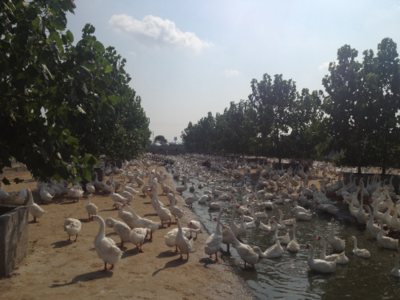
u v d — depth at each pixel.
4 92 6.79
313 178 33.53
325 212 18.34
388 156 26.08
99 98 7.65
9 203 14.70
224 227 10.54
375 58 26.39
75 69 6.74
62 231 11.68
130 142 34.19
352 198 17.88
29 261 8.53
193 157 78.31
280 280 8.95
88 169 7.75
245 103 65.12
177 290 7.34
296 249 11.52
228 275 8.83
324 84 28.67
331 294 8.12
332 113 26.84
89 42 7.16
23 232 8.59
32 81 6.43
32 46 6.50
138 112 41.38
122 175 28.73
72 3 7.16
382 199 17.84
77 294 6.71
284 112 44.19
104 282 7.43
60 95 6.77
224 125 75.56
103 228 8.27
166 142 171.50
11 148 6.67
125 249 10.22
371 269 9.88
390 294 8.17
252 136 53.62
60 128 6.97
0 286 6.91
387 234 13.58
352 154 26.72
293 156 42.72
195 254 10.38
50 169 6.93
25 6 6.20
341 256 10.43
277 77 44.25
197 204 20.72
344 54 27.36
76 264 8.50
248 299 7.43
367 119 25.45
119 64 24.94
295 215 16.94
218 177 35.00
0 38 6.21
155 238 11.70
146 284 7.52
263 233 14.06
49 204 16.83
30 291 6.75
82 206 16.52
